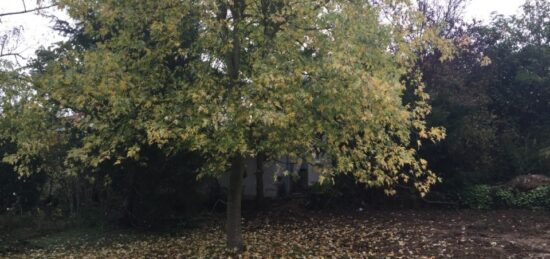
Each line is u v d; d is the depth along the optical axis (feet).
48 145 32.32
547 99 68.44
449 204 58.08
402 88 25.27
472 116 57.77
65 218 51.88
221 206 58.59
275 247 36.78
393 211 56.65
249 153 28.02
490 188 57.26
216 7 26.08
